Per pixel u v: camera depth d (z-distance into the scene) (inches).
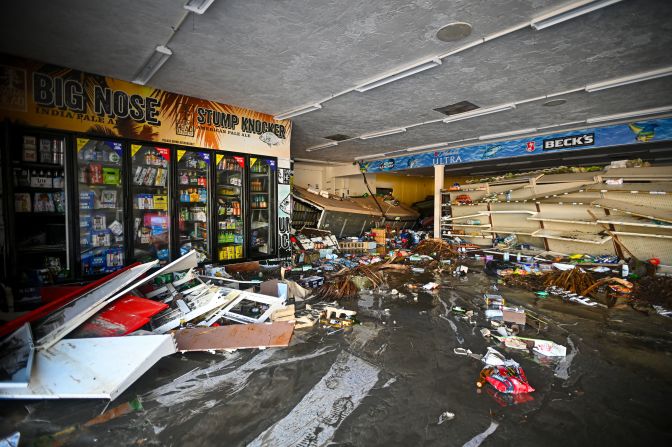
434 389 103.8
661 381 110.0
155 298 154.0
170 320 142.2
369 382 107.6
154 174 219.5
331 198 469.7
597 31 143.6
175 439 81.5
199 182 239.9
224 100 239.9
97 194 198.2
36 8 127.0
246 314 159.2
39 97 175.2
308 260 316.5
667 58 169.9
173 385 105.0
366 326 156.3
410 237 467.8
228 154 250.7
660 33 144.7
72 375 98.3
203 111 238.4
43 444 79.7
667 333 150.6
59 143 183.6
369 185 617.9
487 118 283.1
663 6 124.4
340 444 80.0
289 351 129.0
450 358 124.6
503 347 134.6
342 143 400.2
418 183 722.2
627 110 259.3
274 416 90.5
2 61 165.5
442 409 93.7
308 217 432.8
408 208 588.1
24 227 184.1
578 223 302.5
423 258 347.3
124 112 203.3
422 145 408.8
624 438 83.0
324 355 126.0
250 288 191.0
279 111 266.7
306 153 473.7
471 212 399.5
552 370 116.6
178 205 225.6
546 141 339.0
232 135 254.4
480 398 99.2
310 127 320.8
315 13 130.9
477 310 182.2
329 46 158.6
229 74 193.0
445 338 143.1
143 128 211.0
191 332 132.7
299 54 167.2
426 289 226.1
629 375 113.9
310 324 155.3
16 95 169.0
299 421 88.4
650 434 84.5
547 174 338.3
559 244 319.9
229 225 256.2
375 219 495.5
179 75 194.5
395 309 182.9
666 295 201.9
